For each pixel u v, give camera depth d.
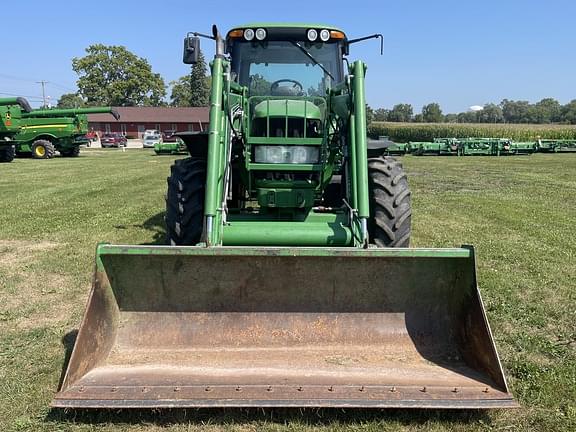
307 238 4.16
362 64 4.39
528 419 3.05
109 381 3.03
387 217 4.87
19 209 10.04
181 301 3.65
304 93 5.81
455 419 3.04
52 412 3.08
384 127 55.59
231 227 4.20
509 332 4.24
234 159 5.14
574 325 4.40
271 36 5.72
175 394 2.87
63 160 26.94
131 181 15.66
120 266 3.54
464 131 49.56
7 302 4.89
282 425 2.99
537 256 6.48
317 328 3.65
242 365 3.31
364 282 3.65
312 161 4.69
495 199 11.91
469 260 3.43
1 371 3.57
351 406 2.80
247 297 3.66
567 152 33.62
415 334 3.63
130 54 87.31
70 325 4.36
